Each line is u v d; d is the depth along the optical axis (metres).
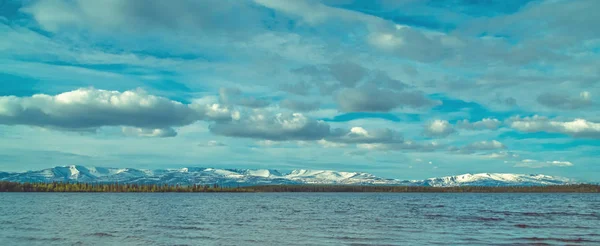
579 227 94.69
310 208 185.62
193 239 74.25
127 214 138.50
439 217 126.56
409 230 88.44
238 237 76.88
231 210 167.50
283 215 137.12
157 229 90.56
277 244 68.12
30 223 102.88
